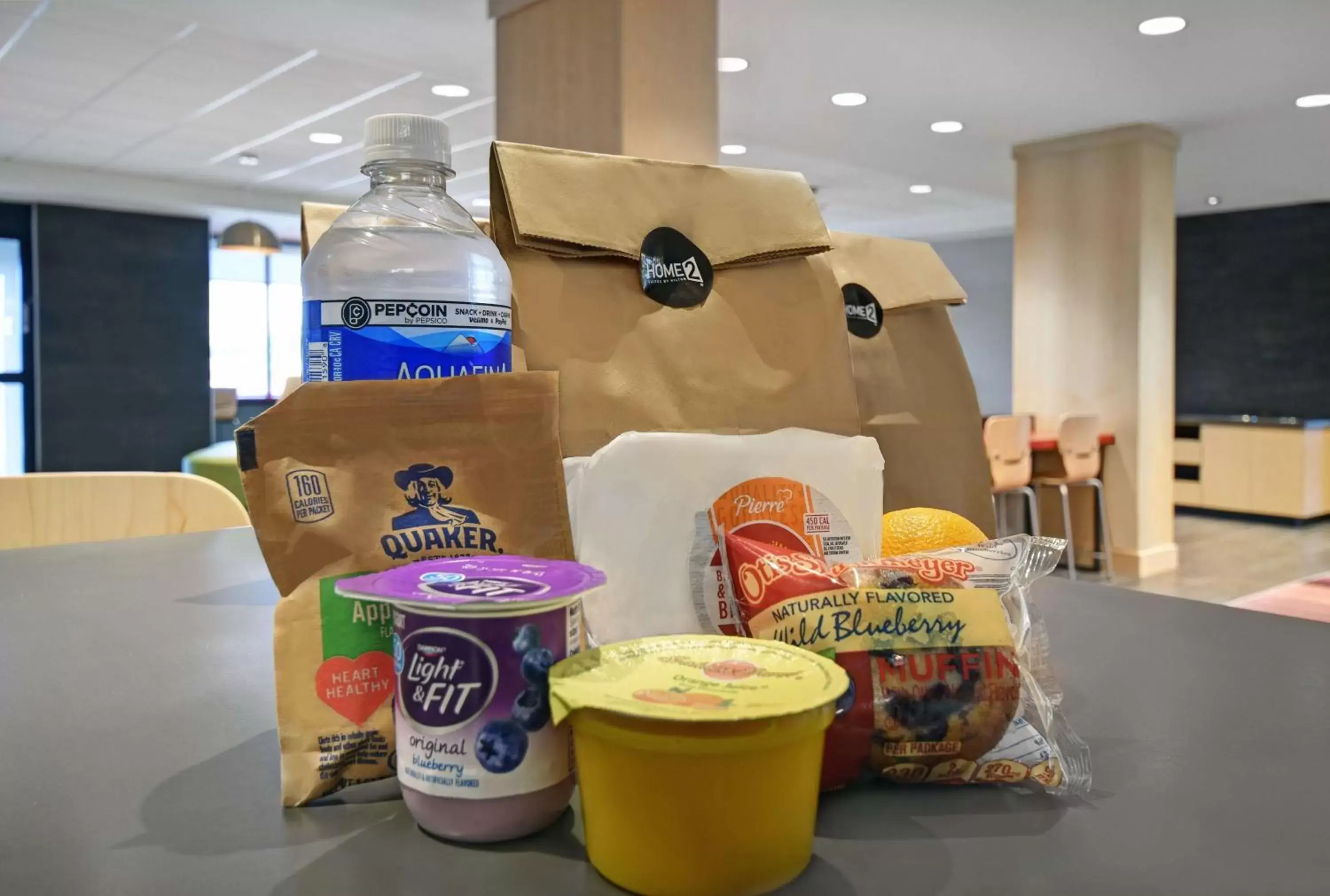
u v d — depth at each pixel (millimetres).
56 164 5539
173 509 1255
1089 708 516
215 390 7328
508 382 445
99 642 690
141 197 5902
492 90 3943
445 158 510
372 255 524
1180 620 707
